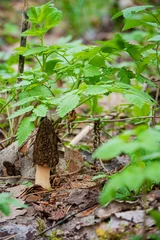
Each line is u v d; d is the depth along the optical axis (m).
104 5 11.27
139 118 4.37
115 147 1.99
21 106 3.98
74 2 11.13
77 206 3.19
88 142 4.70
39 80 3.57
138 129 2.06
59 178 3.66
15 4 12.65
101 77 3.76
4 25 11.38
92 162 4.19
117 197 2.99
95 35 10.76
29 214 3.14
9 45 10.20
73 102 3.01
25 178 3.67
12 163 3.75
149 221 2.69
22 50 3.72
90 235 2.80
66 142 4.39
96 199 3.20
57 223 2.95
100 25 11.07
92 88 3.07
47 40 10.49
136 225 2.68
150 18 3.79
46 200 3.33
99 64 3.71
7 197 2.49
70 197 3.28
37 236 2.86
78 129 5.16
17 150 3.79
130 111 5.04
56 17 3.57
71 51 3.70
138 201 2.92
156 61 3.96
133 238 2.47
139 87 5.66
